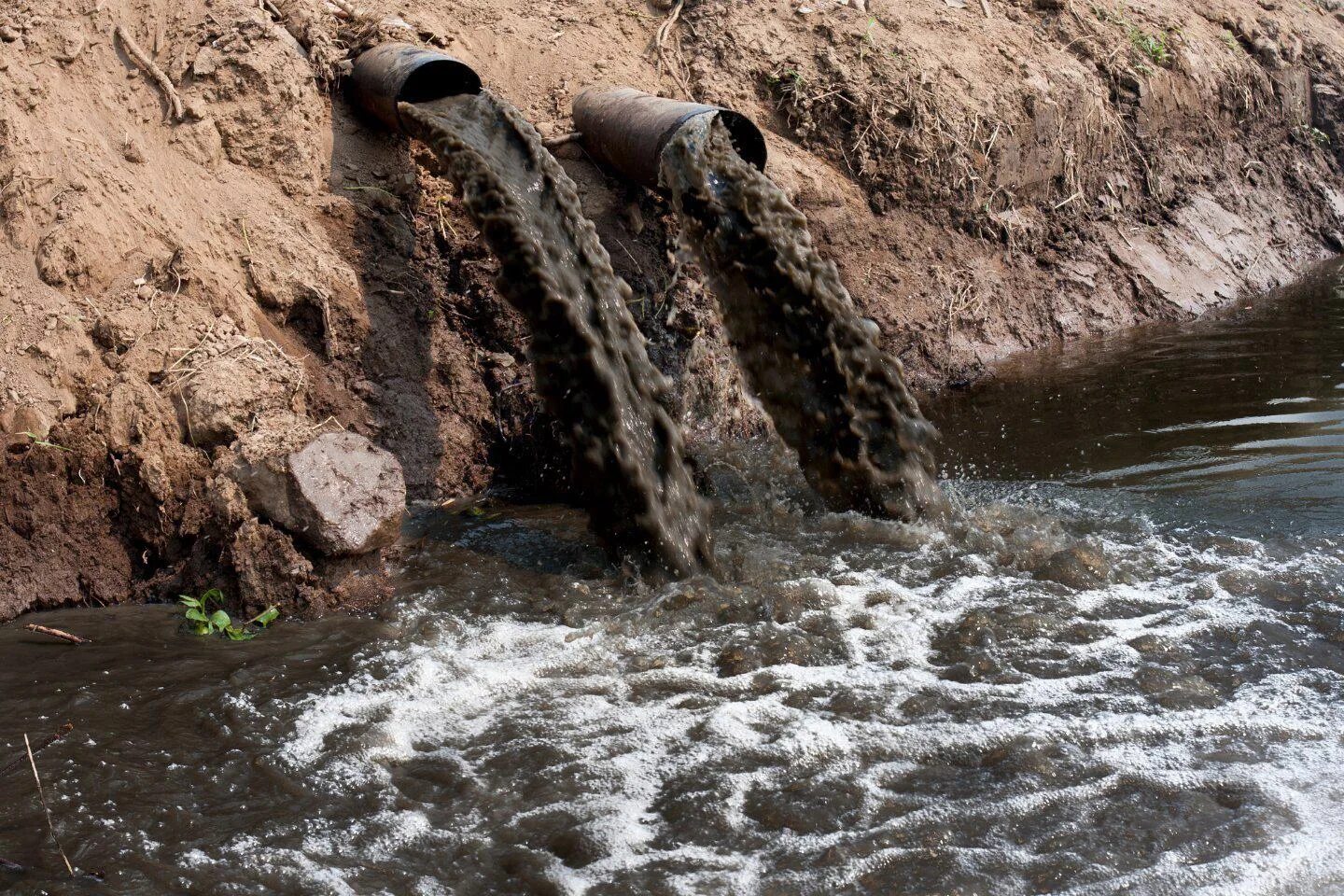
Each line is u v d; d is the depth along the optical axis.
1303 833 4.53
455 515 7.94
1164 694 5.46
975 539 7.09
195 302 7.61
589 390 6.95
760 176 7.94
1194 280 12.80
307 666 5.98
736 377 9.38
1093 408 9.49
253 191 8.34
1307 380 9.84
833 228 10.78
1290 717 5.27
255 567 6.54
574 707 5.58
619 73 10.27
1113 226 12.88
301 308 8.08
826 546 7.17
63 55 8.13
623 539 6.90
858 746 5.21
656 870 4.48
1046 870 4.41
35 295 7.25
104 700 5.67
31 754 5.16
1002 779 4.93
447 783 5.04
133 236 7.67
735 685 5.72
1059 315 11.65
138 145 8.05
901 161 11.23
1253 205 14.51
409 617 6.46
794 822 4.73
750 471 8.36
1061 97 12.43
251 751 5.27
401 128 8.37
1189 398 9.59
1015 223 11.93
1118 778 4.90
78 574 6.82
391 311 8.51
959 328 10.95
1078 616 6.20
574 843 4.63
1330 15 18.09
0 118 7.64
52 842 4.65
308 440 6.79
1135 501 7.57
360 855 4.60
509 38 10.12
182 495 6.93
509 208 7.25
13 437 6.77
